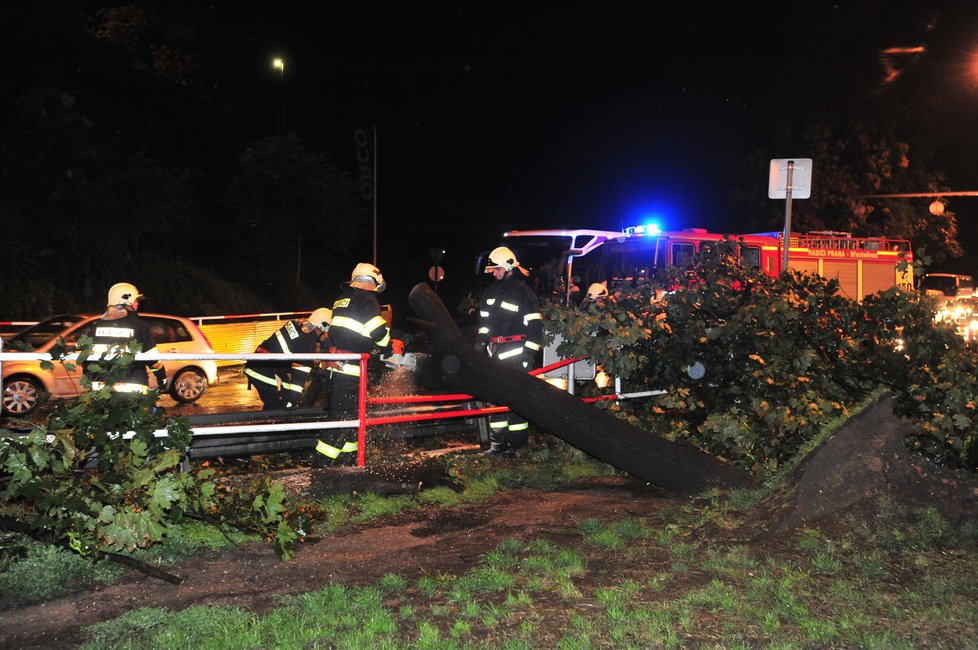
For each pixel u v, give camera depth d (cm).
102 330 683
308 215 3117
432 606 431
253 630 400
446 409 860
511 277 844
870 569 475
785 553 509
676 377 842
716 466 670
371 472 673
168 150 3609
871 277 1927
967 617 414
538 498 673
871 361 735
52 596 446
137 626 407
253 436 709
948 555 501
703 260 841
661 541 538
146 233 2781
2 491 488
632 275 999
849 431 584
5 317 2144
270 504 502
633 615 414
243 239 3359
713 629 403
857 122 3500
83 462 535
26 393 1196
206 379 1411
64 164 2320
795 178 955
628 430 660
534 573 479
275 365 931
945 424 648
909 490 557
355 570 492
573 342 807
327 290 3512
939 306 750
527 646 381
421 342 1070
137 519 470
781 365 740
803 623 405
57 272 2325
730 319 782
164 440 530
